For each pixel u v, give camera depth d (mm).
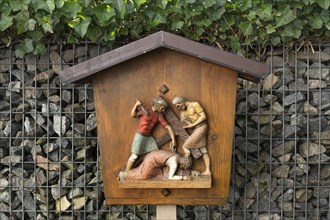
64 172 3488
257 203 3480
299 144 3514
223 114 2787
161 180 2752
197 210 3520
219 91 2785
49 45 3445
